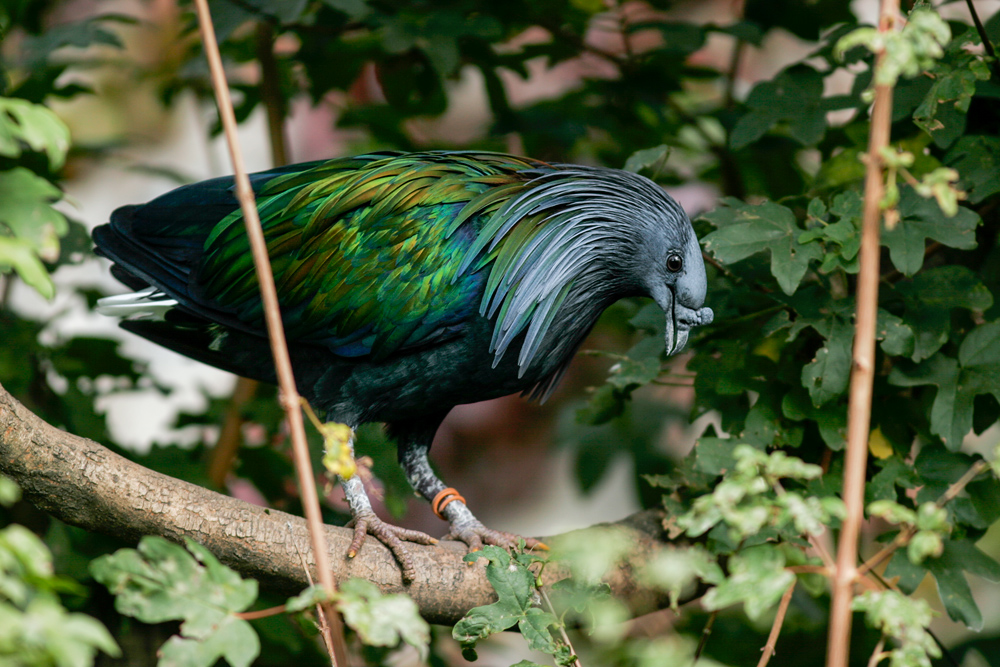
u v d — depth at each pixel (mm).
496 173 6676
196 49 9828
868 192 3850
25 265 3414
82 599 6961
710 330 6938
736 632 8133
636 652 4555
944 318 6141
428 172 6539
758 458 3707
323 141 13562
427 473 7293
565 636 4883
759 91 7219
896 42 3580
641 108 9711
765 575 3689
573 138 9016
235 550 5547
